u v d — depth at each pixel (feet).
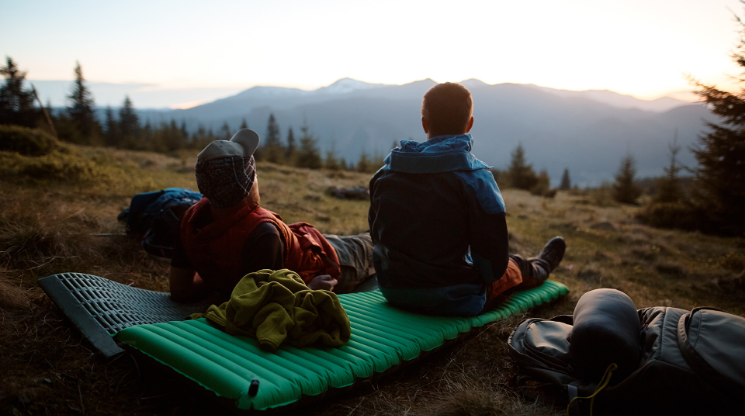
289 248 7.86
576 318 6.30
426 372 7.02
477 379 6.76
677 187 74.64
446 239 7.53
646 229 43.39
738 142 42.93
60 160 27.89
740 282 19.49
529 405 5.81
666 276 21.38
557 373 6.14
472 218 7.27
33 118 158.20
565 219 43.70
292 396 4.97
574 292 12.87
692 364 4.99
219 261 7.36
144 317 7.41
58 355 6.07
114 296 7.88
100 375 5.88
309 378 5.24
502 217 7.24
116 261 11.50
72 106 241.55
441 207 7.40
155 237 12.00
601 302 6.23
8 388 5.01
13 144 39.60
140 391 5.73
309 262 8.35
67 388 5.44
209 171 6.87
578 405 5.52
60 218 12.28
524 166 127.54
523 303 9.76
